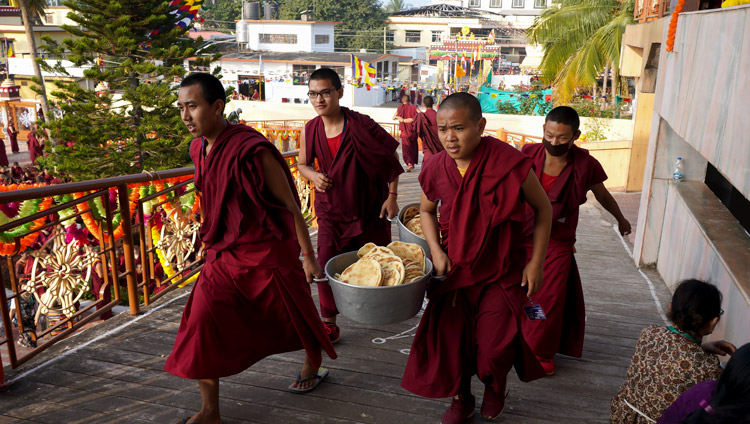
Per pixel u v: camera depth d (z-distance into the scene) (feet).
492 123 71.26
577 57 61.67
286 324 8.55
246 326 8.32
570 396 10.04
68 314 11.59
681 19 15.15
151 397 9.64
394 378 10.40
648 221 17.44
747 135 9.42
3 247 10.44
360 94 107.86
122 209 12.10
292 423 9.02
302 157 11.10
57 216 11.13
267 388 10.01
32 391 9.72
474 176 7.59
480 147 7.61
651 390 7.14
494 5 176.14
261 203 7.88
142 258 13.03
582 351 11.53
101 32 51.06
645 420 7.25
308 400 9.66
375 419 9.17
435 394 8.34
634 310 14.32
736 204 18.81
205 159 8.02
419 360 8.55
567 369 11.05
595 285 16.19
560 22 63.67
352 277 8.15
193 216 14.69
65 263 11.43
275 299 8.32
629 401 7.46
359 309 7.91
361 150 10.55
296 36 139.95
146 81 51.96
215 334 8.08
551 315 10.30
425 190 8.30
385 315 7.90
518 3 174.91
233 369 8.20
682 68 14.69
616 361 11.43
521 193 7.85
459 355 8.37
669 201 16.78
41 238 15.34
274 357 11.08
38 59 48.96
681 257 15.01
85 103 50.03
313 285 15.35
